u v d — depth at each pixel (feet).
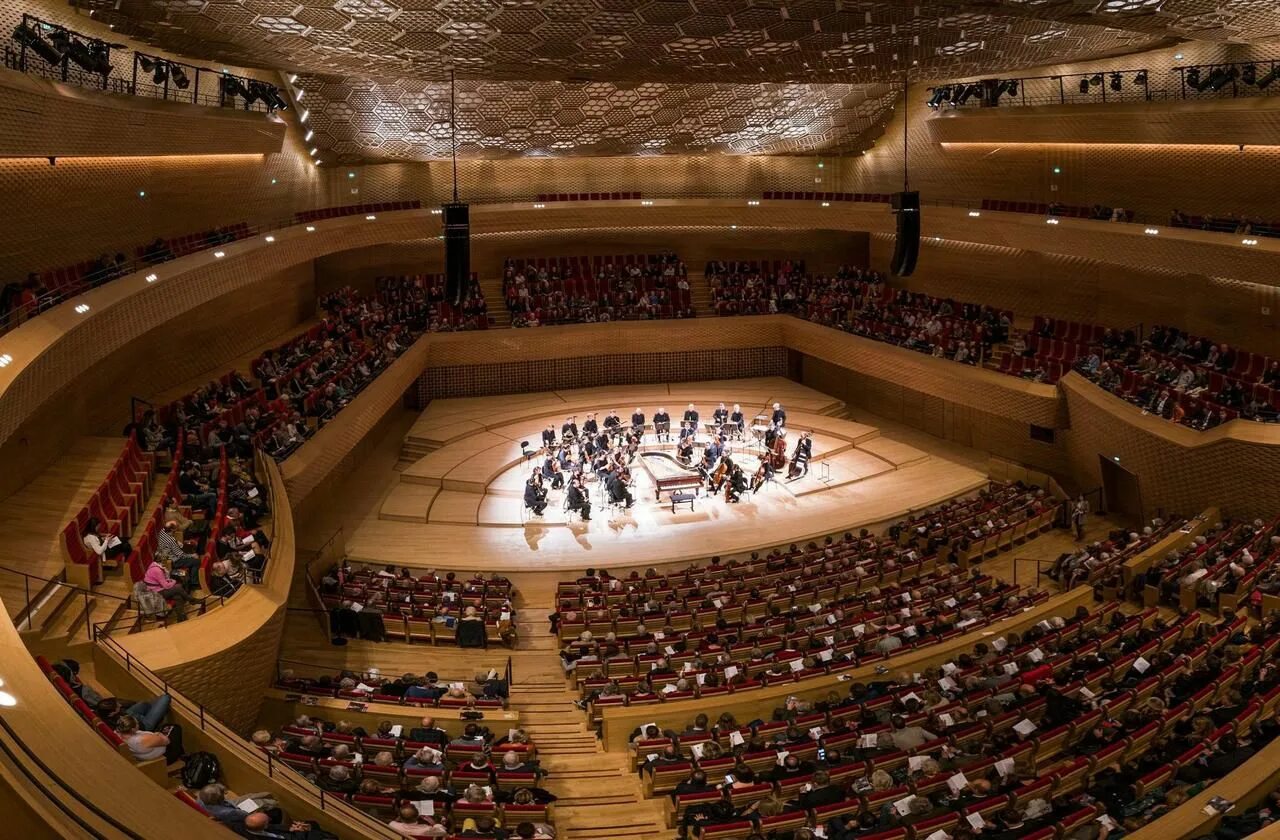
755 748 40.60
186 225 75.31
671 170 116.37
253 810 29.37
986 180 99.45
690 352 109.19
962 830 31.81
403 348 96.32
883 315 103.40
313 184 101.19
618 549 69.72
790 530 72.54
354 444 78.69
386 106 91.86
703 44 60.70
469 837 32.94
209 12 52.47
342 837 30.73
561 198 112.68
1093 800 33.60
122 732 30.01
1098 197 88.69
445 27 55.77
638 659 52.49
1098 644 46.75
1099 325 89.86
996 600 55.77
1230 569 52.11
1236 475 63.67
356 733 41.22
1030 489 76.95
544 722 48.80
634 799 40.86
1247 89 73.10
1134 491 75.77
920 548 69.51
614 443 86.63
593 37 58.44
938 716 40.42
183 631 40.63
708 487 79.61
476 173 111.96
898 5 52.42
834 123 104.94
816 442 90.17
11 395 41.11
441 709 45.73
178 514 50.29
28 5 53.36
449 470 82.74
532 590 66.59
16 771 23.15
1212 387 71.51
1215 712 37.52
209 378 76.13
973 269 101.71
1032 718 41.42
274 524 55.62
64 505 48.73
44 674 28.91
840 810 35.04
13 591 39.58
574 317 107.34
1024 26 61.00
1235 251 71.10
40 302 48.98
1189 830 29.19
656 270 114.93
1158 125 74.79
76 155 52.16
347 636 58.23
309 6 51.52
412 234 101.81
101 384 61.31
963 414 92.58
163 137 61.72
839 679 46.44
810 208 109.60
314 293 102.53
